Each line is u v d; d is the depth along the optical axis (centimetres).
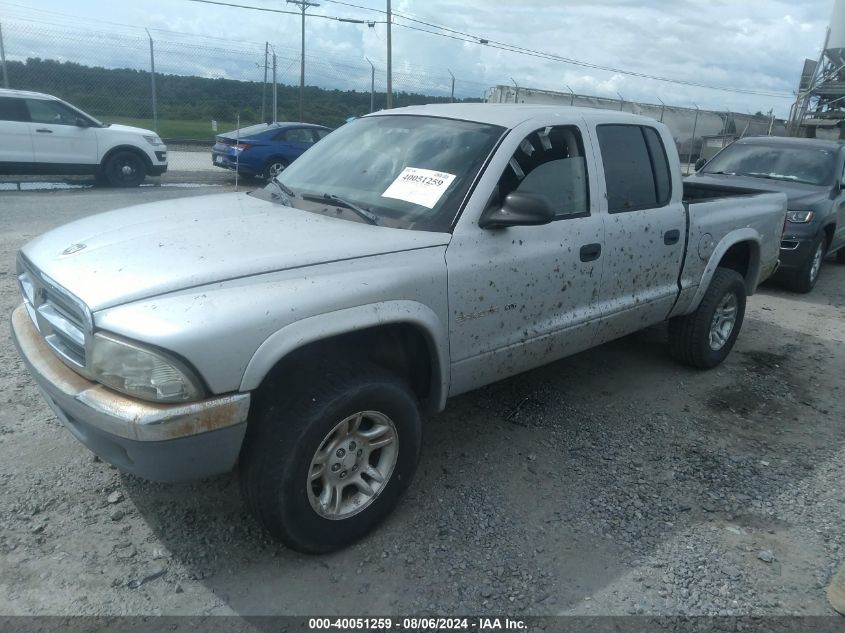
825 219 803
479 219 330
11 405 398
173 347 234
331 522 286
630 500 344
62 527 297
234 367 244
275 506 267
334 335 267
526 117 371
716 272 511
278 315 253
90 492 322
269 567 283
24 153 1262
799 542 317
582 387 484
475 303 327
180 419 237
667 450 399
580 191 387
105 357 243
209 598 264
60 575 270
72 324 268
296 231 310
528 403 451
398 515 321
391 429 299
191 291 252
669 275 452
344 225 324
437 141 365
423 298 301
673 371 526
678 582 286
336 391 272
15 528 294
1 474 331
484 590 276
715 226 483
